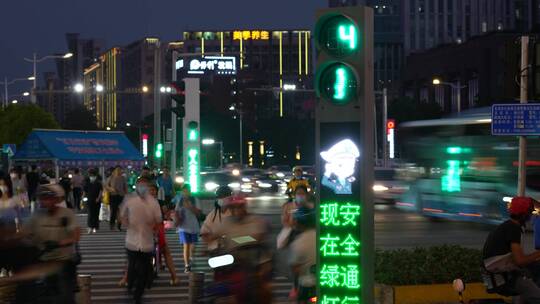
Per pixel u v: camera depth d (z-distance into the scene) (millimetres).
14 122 109188
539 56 16125
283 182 87438
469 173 37031
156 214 17359
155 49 54719
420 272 16000
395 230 35438
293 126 169000
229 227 13836
